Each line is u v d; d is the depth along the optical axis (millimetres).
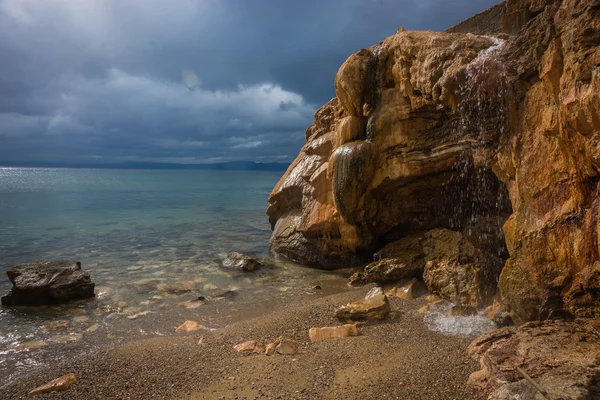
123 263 12891
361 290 8898
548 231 4945
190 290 9977
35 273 9375
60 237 17719
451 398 3965
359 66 10047
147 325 7738
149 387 5008
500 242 7816
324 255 12234
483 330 6008
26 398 4914
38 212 27109
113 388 5055
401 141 9461
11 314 8336
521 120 5605
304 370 5090
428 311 7188
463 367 4570
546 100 5137
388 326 6551
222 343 6359
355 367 5027
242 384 4859
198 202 36188
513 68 5648
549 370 3545
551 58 4777
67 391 5035
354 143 10148
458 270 7871
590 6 4203
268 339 6402
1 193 42938
